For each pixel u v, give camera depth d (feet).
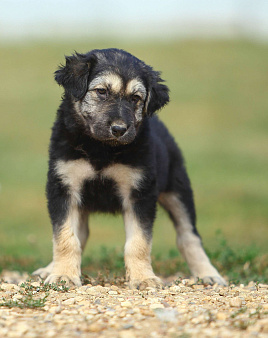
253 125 131.95
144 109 32.22
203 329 19.98
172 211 36.81
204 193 84.89
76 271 29.40
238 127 130.41
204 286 31.45
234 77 168.25
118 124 29.37
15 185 89.04
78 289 27.30
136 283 28.81
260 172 97.50
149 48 195.00
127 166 30.60
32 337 19.56
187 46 197.88
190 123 132.16
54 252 29.96
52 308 23.07
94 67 31.48
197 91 155.74
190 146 114.42
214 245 56.49
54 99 149.79
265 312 21.57
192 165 101.24
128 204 31.19
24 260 43.37
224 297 25.79
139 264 29.55
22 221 72.49
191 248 35.37
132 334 19.60
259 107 144.66
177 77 167.02
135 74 31.48
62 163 30.73
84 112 31.12
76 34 221.87
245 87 160.15
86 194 31.65
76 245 29.78
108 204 32.07
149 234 30.30
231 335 19.16
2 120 132.46
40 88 158.71
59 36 217.36
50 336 19.65
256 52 195.72
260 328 19.70
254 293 26.89
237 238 64.44
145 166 30.78
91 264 40.14
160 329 20.17
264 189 87.61
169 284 31.04
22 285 27.55
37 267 39.11
